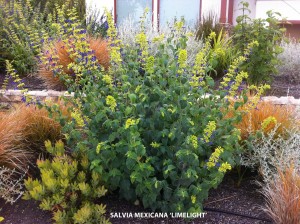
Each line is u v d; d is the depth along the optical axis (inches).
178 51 113.8
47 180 106.3
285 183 107.1
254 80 198.1
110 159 104.7
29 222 111.3
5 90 187.9
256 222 111.8
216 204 120.0
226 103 116.0
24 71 219.9
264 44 191.5
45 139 143.0
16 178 128.6
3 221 111.7
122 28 246.1
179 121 102.1
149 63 104.2
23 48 218.4
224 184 130.6
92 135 108.0
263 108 142.6
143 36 123.5
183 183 102.7
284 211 104.6
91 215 104.5
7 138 128.5
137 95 107.5
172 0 319.3
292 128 134.3
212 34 137.9
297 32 307.9
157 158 105.9
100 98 113.2
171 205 107.0
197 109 107.5
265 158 123.0
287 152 123.3
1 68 227.3
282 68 227.3
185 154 96.6
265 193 120.6
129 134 95.3
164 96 102.4
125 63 127.3
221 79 212.1
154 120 103.2
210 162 101.6
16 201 120.3
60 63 181.8
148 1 321.4
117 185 110.6
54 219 106.5
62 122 117.7
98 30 244.7
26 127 141.3
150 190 101.7
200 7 315.6
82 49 130.9
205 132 104.0
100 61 190.5
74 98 122.5
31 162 135.9
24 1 277.1
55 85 195.8
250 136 125.0
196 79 113.6
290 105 162.7
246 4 205.6
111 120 103.3
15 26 230.2
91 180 111.0
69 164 116.0
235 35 210.1
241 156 130.3
